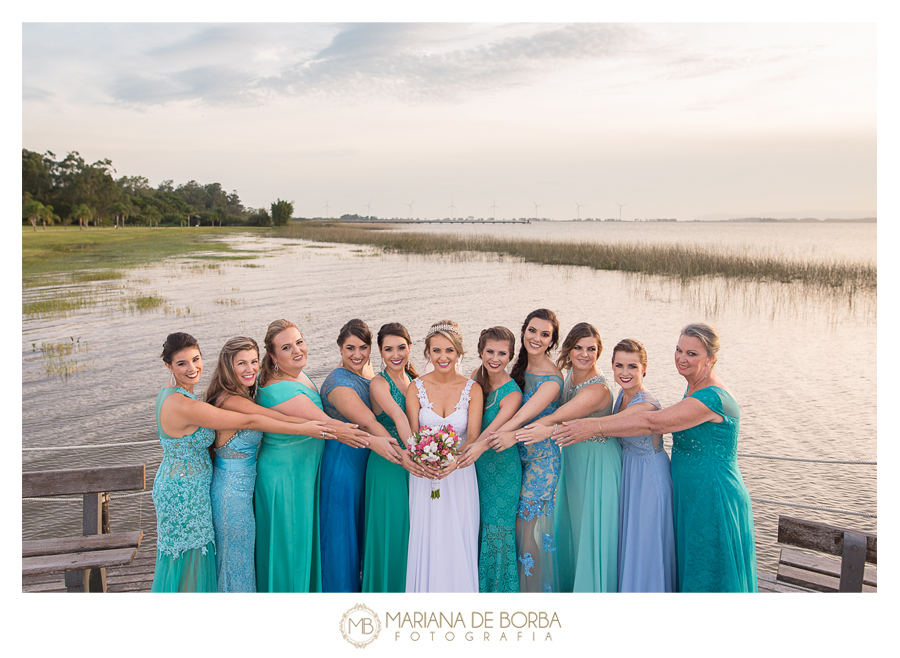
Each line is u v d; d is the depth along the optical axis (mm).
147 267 28094
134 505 6086
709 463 2789
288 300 18562
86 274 25422
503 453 2971
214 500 2850
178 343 2711
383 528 2998
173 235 49656
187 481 2781
